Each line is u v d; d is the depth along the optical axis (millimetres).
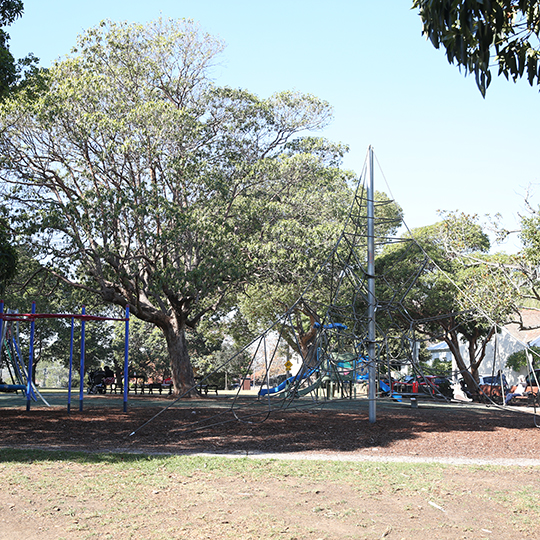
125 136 21375
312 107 25891
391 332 27047
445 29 5988
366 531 5496
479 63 5957
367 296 14812
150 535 5266
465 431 12664
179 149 22453
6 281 18266
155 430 12312
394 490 7082
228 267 21500
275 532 5387
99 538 5160
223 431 12297
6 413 15031
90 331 50719
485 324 25312
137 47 24234
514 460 9492
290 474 7895
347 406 19750
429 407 20531
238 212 24391
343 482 7465
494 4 5578
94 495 6570
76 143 21203
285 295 29281
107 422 13414
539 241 21094
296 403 20328
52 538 5141
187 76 25422
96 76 22203
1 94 15766
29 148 21500
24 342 45000
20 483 7016
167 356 52656
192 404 19578
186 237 22016
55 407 17203
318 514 6008
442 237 27812
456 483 7543
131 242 22609
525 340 32375
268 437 11508
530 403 23562
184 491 6867
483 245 29766
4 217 20938
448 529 5609
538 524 5789
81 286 23500
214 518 5801
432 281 27000
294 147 26438
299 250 22594
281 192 25750
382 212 44875
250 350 48812
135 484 7145
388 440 11266
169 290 22766
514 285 22953
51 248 22594
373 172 14547
